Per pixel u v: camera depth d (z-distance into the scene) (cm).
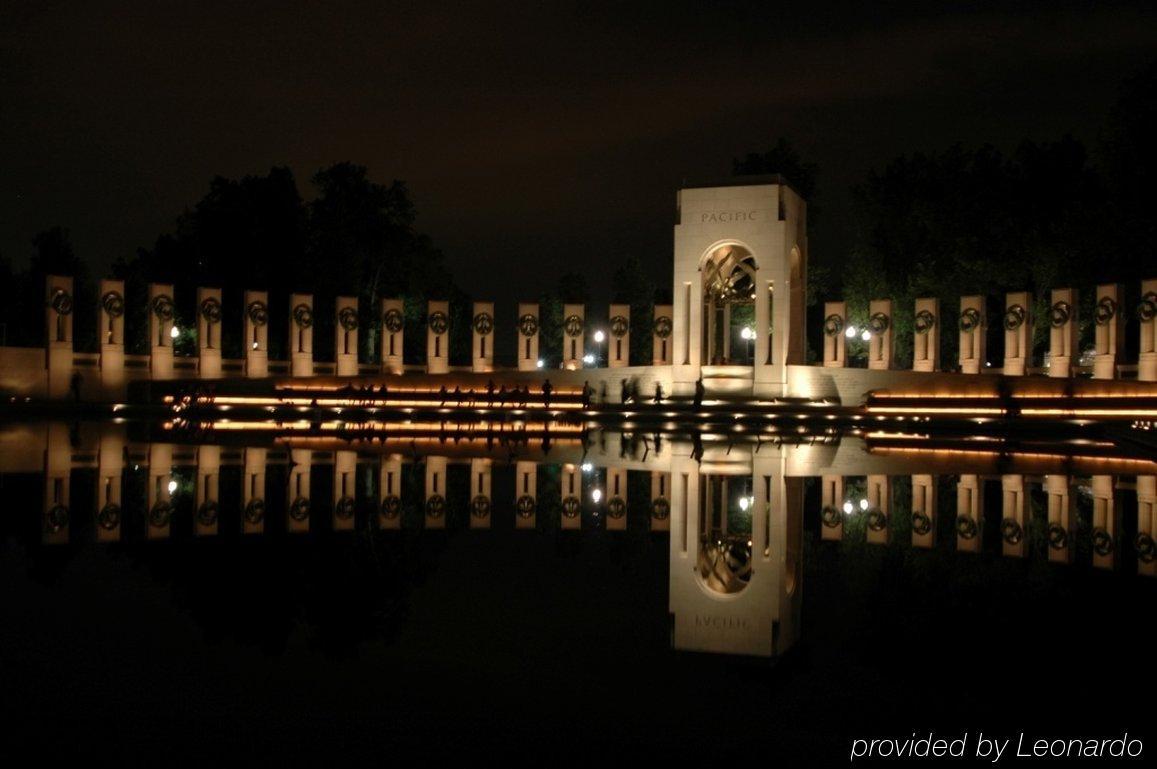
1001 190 7869
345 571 1467
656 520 2142
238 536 1755
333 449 3659
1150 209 6581
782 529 2025
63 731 806
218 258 8338
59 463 2967
